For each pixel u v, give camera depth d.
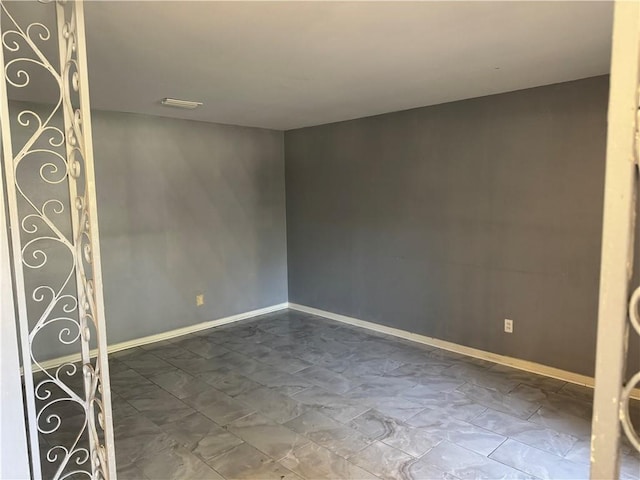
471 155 3.82
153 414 3.01
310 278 5.42
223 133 4.96
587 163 3.20
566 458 2.45
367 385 3.42
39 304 3.77
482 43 2.38
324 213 5.16
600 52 2.54
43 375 3.69
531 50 2.50
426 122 4.10
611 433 0.71
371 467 2.40
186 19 2.00
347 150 4.82
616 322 0.70
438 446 2.59
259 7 1.88
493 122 3.65
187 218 4.73
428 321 4.29
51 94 3.37
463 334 4.03
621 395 0.70
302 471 2.37
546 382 3.40
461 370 3.66
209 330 4.88
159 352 4.21
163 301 4.59
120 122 4.19
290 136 5.43
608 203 0.69
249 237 5.29
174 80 3.05
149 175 4.41
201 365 3.88
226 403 3.15
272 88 3.31
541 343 3.55
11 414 1.57
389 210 4.50
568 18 2.05
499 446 2.57
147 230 4.43
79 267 1.92
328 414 2.98
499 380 3.46
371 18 2.01
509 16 2.02
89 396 1.96
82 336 1.94
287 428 2.81
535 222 3.49
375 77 3.03
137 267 4.39
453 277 4.05
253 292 5.38
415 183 4.25
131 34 2.17
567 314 3.38
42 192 3.75
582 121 3.19
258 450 2.57
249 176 5.24
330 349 4.23
